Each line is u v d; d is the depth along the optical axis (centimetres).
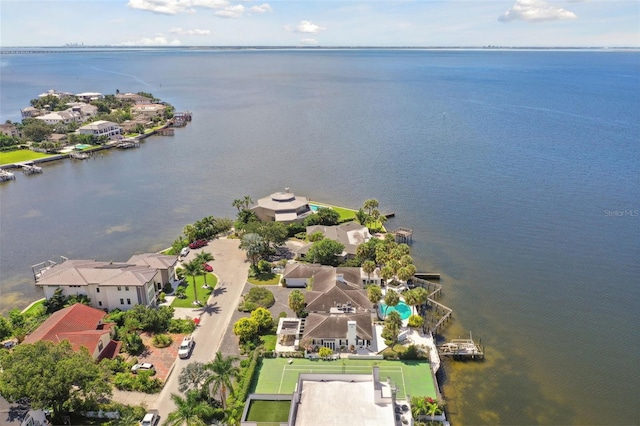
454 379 8400
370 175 19825
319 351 8681
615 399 8025
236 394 7569
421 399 7412
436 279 11738
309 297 10044
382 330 9531
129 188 18738
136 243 13900
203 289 11000
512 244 13562
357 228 13562
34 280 11875
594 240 13712
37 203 17200
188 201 17275
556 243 13588
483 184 18525
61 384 6594
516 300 10862
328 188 18375
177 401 6397
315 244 12062
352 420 6003
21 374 6550
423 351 8662
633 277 11788
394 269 10906
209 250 13112
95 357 8256
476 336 9594
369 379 6744
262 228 12638
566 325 9969
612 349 9256
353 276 10875
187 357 8638
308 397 6425
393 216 15588
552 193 17425
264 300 10300
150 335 9288
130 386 7806
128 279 9956
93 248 13612
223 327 9562
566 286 11431
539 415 7644
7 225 15225
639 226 14550
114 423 6950
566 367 8750
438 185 18500
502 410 7731
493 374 8544
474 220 15212
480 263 12494
